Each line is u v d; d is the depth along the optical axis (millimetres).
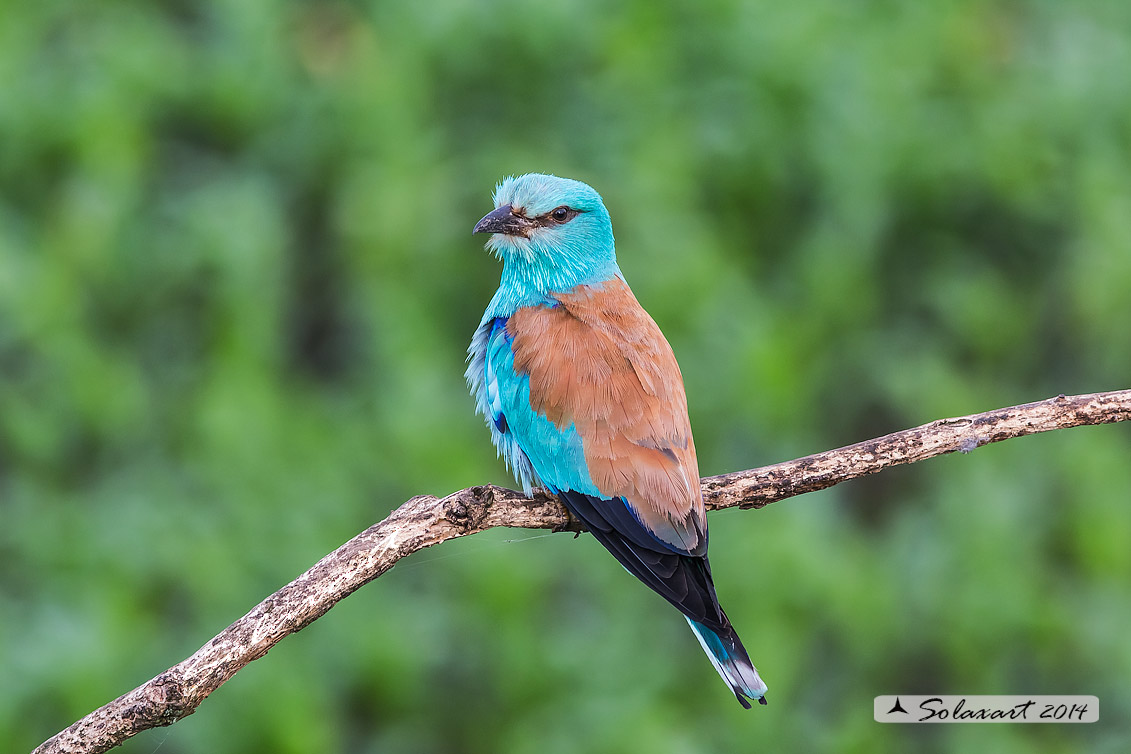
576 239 8984
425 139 14133
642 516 7680
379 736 13023
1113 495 14789
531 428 8117
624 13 14859
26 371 13000
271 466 12969
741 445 13844
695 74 15039
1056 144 15773
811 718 13922
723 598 13273
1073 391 15484
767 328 13797
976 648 14211
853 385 15141
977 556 14258
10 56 13562
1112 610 14492
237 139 14461
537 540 13539
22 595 12453
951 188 15375
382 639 12656
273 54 14438
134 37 14016
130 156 13398
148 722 6293
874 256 15109
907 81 15258
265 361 13453
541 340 8359
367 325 14141
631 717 12883
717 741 13273
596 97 14469
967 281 15133
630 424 7914
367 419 13602
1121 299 14906
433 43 14258
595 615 13641
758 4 14977
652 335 8445
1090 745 14062
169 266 13414
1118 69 15977
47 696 11852
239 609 12422
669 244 13688
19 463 12898
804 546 13250
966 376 15477
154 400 13367
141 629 12250
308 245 14781
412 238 13688
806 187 15055
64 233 13055
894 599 14023
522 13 14172
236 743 12148
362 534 6875
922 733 14188
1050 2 16375
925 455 7539
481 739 13266
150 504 12734
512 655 13156
